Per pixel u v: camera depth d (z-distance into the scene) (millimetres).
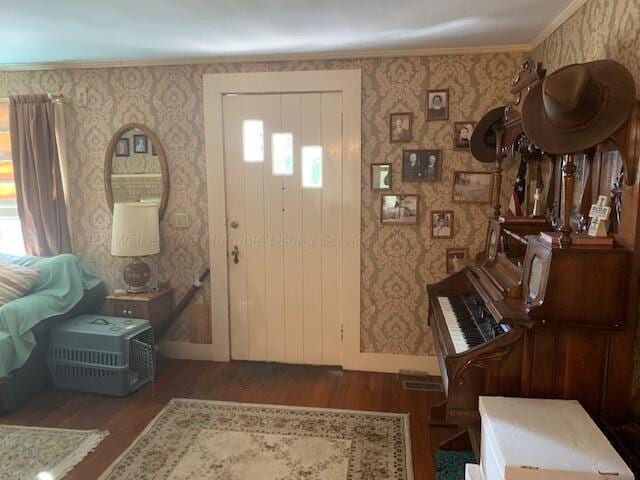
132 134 3326
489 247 2436
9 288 2828
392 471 2133
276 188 3215
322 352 3318
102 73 3291
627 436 1548
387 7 2176
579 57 2119
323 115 3090
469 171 2963
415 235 3078
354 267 3166
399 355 3195
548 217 2234
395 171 3043
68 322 2998
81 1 2090
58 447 2320
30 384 2828
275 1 2100
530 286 1733
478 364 1685
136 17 2309
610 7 1812
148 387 2990
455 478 2066
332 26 2453
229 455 2252
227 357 3410
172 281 3426
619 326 1576
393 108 2994
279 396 2867
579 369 1642
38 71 3357
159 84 3240
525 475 1320
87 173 3416
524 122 1637
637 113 1478
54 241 3408
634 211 1521
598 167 1771
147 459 2221
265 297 3332
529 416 1555
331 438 2398
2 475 2109
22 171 3324
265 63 3096
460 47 2852
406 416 2617
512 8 2199
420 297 3125
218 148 3219
